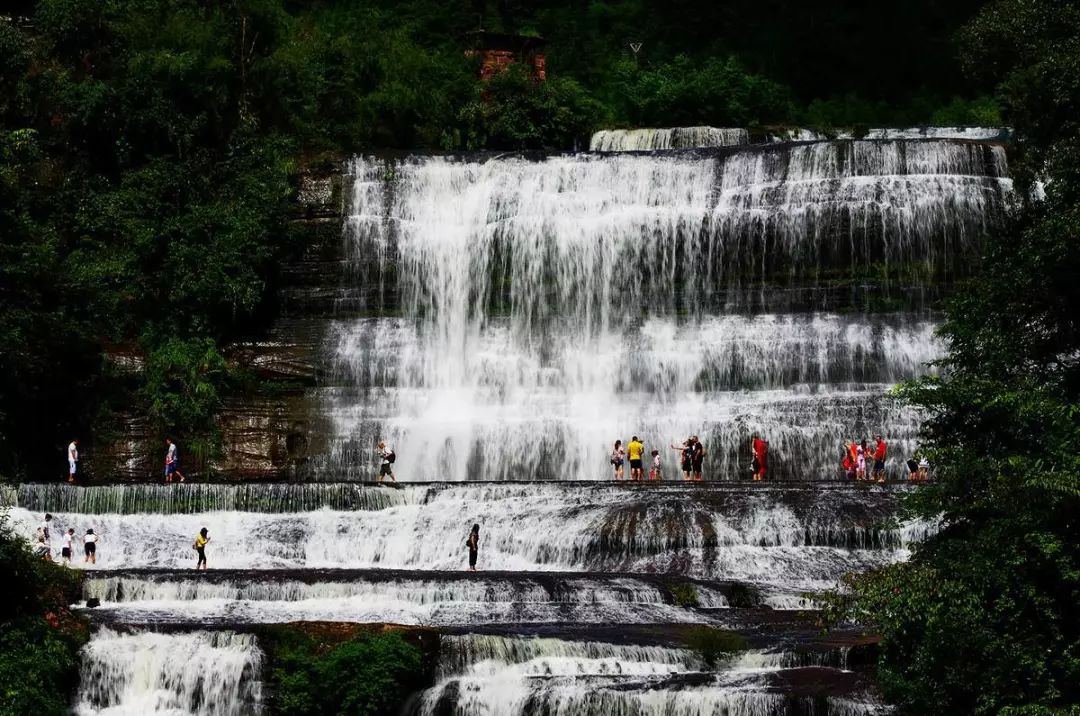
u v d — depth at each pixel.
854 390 52.47
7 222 52.06
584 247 56.75
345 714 30.83
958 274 53.94
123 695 32.09
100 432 52.88
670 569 40.09
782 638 33.22
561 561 41.56
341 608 36.12
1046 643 27.42
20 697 30.39
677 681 30.72
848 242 54.47
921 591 28.53
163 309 56.16
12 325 49.62
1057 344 33.62
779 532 40.78
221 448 53.56
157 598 36.75
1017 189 53.88
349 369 56.31
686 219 56.22
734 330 54.50
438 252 58.06
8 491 43.62
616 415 53.44
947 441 31.66
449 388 56.06
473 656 31.94
